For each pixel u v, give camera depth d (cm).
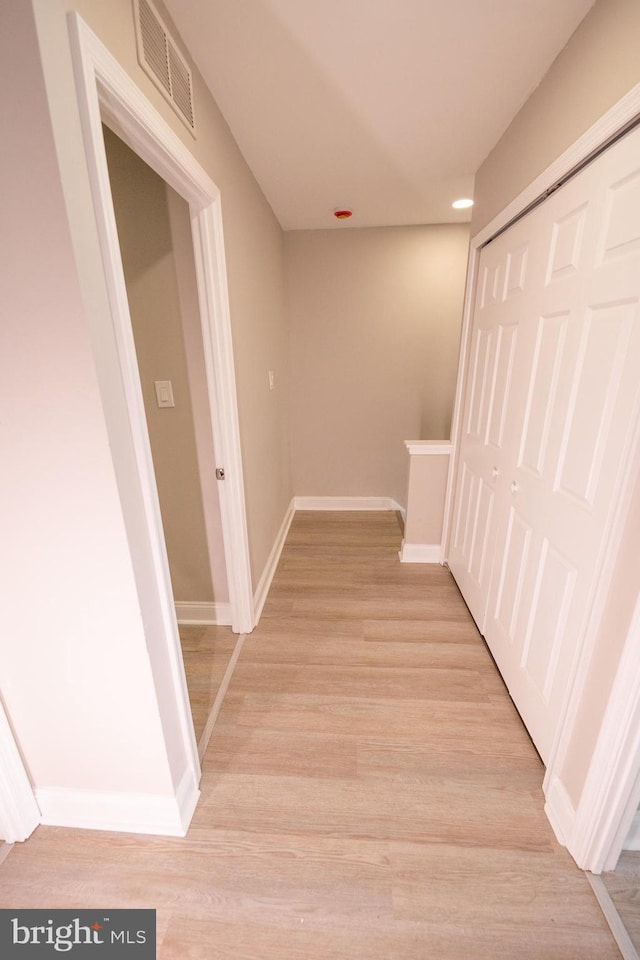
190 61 125
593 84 109
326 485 373
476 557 210
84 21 73
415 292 316
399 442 356
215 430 175
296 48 123
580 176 117
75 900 105
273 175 212
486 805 127
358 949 96
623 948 95
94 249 79
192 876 110
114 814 120
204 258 152
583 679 109
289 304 325
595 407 108
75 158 73
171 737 116
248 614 205
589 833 106
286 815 125
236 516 188
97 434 84
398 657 190
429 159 196
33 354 79
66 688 107
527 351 152
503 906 103
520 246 160
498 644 178
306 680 177
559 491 127
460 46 124
